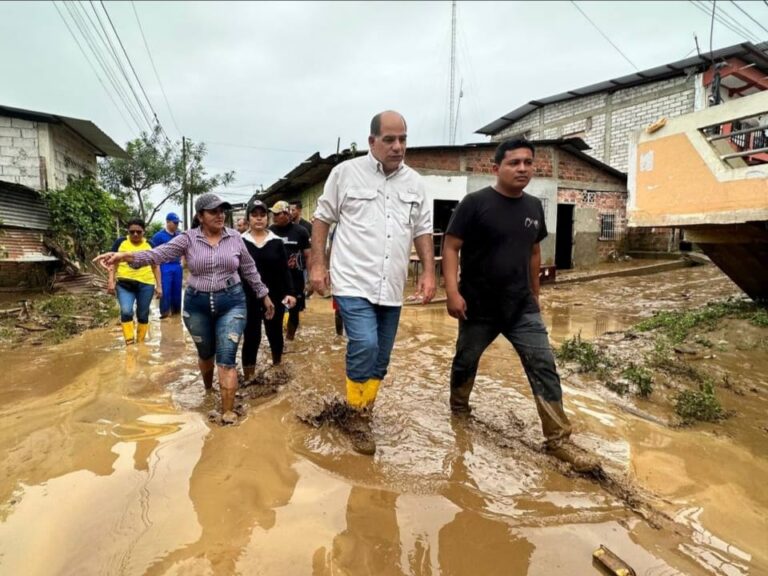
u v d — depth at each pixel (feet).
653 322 21.48
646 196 22.18
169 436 10.49
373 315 10.47
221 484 8.48
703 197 19.79
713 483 9.26
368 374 10.40
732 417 12.41
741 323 18.76
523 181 10.36
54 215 39.96
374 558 6.81
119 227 57.47
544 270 40.22
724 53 48.11
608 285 39.06
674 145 20.89
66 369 16.58
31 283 37.29
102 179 86.28
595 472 9.19
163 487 8.35
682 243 54.03
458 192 44.47
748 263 22.72
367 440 10.17
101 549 6.74
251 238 15.90
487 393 13.96
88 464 9.20
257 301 14.79
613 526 7.77
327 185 10.89
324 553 6.82
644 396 13.73
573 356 17.20
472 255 11.04
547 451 10.19
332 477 8.95
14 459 9.44
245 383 14.57
